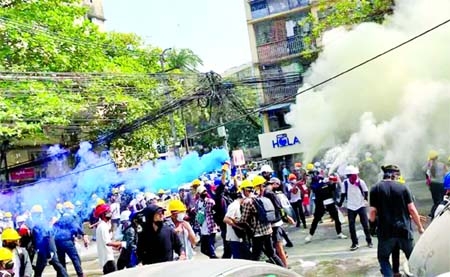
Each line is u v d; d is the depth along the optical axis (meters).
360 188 11.23
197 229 14.67
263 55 32.97
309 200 18.41
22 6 21.19
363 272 9.09
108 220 9.86
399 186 7.32
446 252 3.56
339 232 13.03
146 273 3.62
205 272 3.44
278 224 9.59
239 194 10.49
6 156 26.12
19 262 9.03
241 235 9.00
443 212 4.25
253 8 33.09
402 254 9.53
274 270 3.77
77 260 11.48
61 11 22.67
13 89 18.58
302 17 31.95
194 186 13.26
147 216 7.06
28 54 19.72
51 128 23.89
